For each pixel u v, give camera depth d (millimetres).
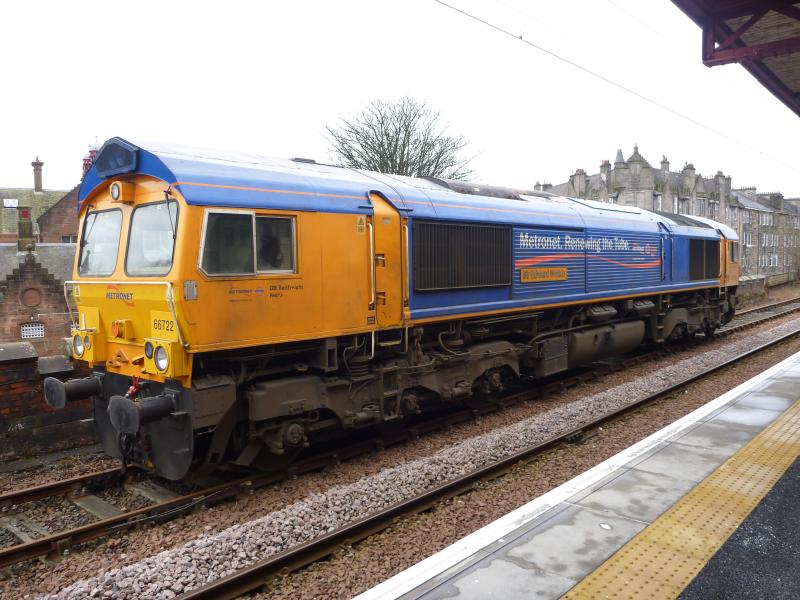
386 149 28250
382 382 7484
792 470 5902
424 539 5297
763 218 58812
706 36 7996
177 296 5566
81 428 8172
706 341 16750
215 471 7168
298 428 6633
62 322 22891
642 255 12969
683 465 6074
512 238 9477
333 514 5621
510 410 9867
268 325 6242
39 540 5168
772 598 3803
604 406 9484
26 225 22953
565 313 11266
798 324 18984
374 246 7289
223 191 5934
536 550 4410
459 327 8734
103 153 6512
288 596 4422
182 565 4645
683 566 4184
